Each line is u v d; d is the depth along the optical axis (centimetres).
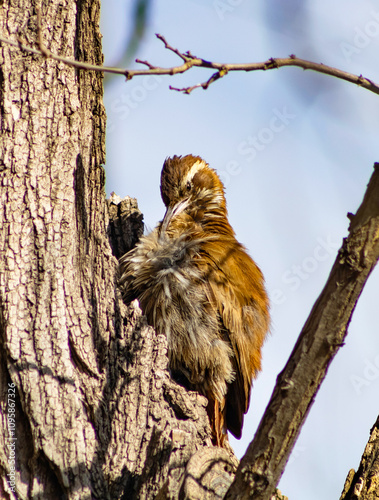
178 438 786
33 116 888
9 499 730
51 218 859
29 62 899
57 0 930
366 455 889
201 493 721
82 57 955
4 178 855
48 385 775
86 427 781
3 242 828
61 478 738
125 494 774
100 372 834
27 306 808
